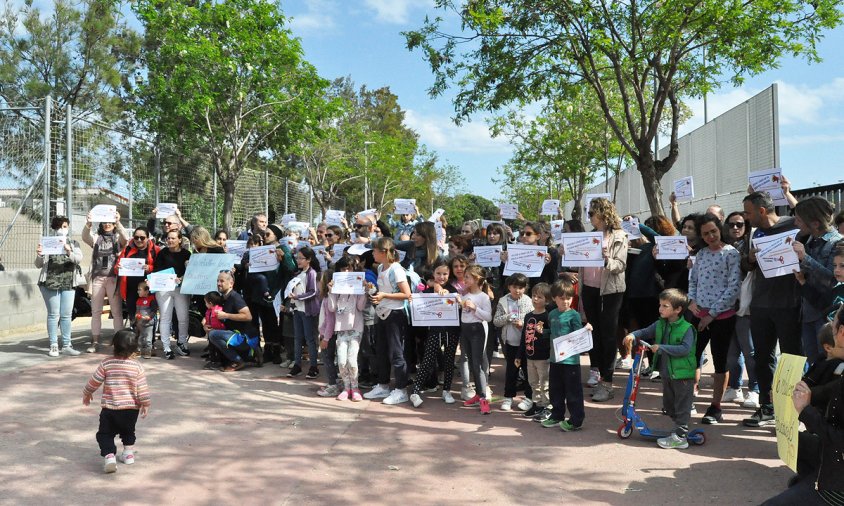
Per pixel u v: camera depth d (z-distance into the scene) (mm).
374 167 45812
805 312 5570
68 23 24062
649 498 4566
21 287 11859
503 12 14906
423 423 6520
